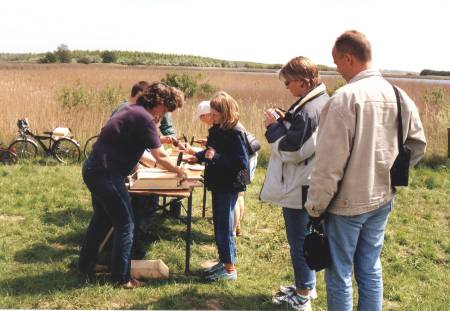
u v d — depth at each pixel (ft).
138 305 13.50
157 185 14.87
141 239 18.58
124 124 13.43
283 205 12.45
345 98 9.55
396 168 10.19
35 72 108.37
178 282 15.07
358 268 10.69
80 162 31.78
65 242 18.17
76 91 39.19
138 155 13.82
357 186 9.82
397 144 10.05
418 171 31.83
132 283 14.58
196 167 17.01
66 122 35.78
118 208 13.75
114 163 13.48
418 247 19.76
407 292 15.65
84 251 14.93
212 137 14.79
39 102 39.27
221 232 15.14
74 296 13.74
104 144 13.50
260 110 41.39
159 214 21.38
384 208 10.43
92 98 39.93
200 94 76.02
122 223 14.01
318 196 9.82
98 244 14.92
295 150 11.73
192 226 20.61
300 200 12.23
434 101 58.85
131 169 13.92
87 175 13.58
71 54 239.91
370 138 9.66
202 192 26.02
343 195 9.92
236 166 14.58
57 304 13.35
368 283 10.53
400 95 10.07
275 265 17.28
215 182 14.71
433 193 27.66
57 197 23.36
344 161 9.59
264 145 35.40
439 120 38.06
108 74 115.55
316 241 10.33
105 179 13.46
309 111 11.76
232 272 15.39
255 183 28.53
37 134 34.94
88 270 14.98
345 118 9.47
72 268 15.69
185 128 36.94
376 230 10.53
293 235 12.81
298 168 12.18
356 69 10.13
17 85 47.37
